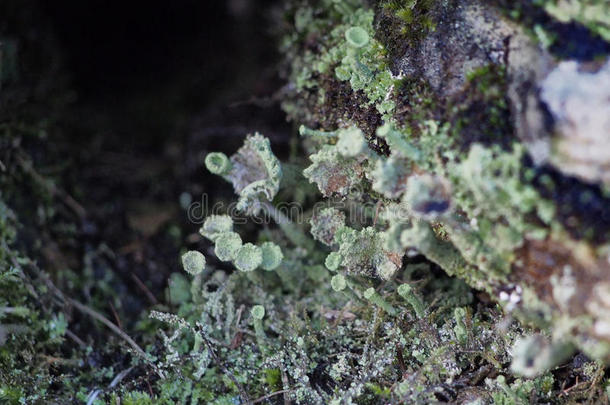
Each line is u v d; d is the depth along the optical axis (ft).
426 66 0.84
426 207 0.78
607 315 0.77
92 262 0.99
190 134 1.09
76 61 1.11
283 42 1.00
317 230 0.89
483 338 0.86
